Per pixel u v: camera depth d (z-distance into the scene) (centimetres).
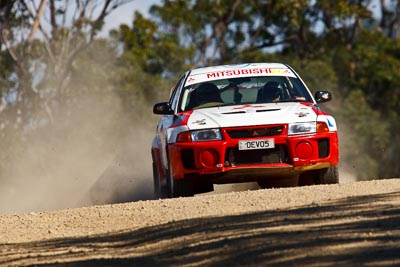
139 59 14638
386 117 15450
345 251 2141
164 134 4125
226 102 4138
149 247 2545
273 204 3130
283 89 4194
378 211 2712
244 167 3803
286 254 2161
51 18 12488
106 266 2323
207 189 4203
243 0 15512
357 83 15562
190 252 2362
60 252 2623
